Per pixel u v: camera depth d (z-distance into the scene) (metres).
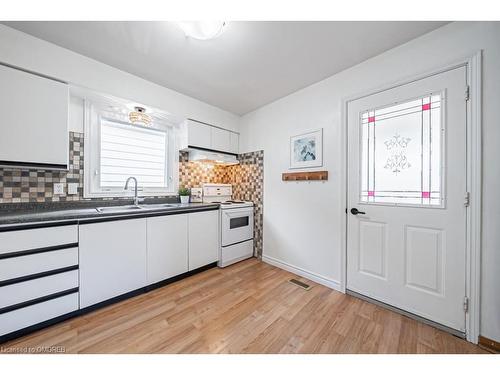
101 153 2.20
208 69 1.98
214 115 2.88
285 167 2.58
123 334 1.40
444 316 1.45
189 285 2.13
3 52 1.43
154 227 2.03
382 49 1.70
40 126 1.57
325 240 2.15
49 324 1.46
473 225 1.32
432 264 1.50
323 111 2.18
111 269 1.74
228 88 2.38
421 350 1.28
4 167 1.54
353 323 1.54
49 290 1.44
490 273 1.28
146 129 2.56
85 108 2.04
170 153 2.76
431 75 1.50
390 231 1.71
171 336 1.39
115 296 1.76
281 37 1.54
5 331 1.28
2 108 1.43
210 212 2.56
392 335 1.41
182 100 2.50
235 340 1.36
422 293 1.55
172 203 2.71
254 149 3.02
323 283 2.16
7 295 1.29
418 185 1.58
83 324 1.49
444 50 1.44
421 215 1.55
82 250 1.58
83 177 2.04
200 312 1.67
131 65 1.92
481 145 1.30
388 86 1.70
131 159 2.44
